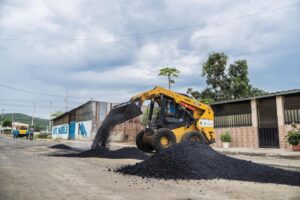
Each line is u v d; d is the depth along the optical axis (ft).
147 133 50.21
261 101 77.61
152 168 28.48
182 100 51.98
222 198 18.47
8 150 62.18
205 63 135.85
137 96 50.83
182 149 31.32
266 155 57.77
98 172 29.43
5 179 24.53
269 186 22.25
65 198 18.19
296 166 37.91
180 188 21.56
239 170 27.89
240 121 82.79
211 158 30.40
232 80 131.23
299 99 68.90
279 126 71.97
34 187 21.42
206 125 53.16
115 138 154.20
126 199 18.04
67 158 44.09
